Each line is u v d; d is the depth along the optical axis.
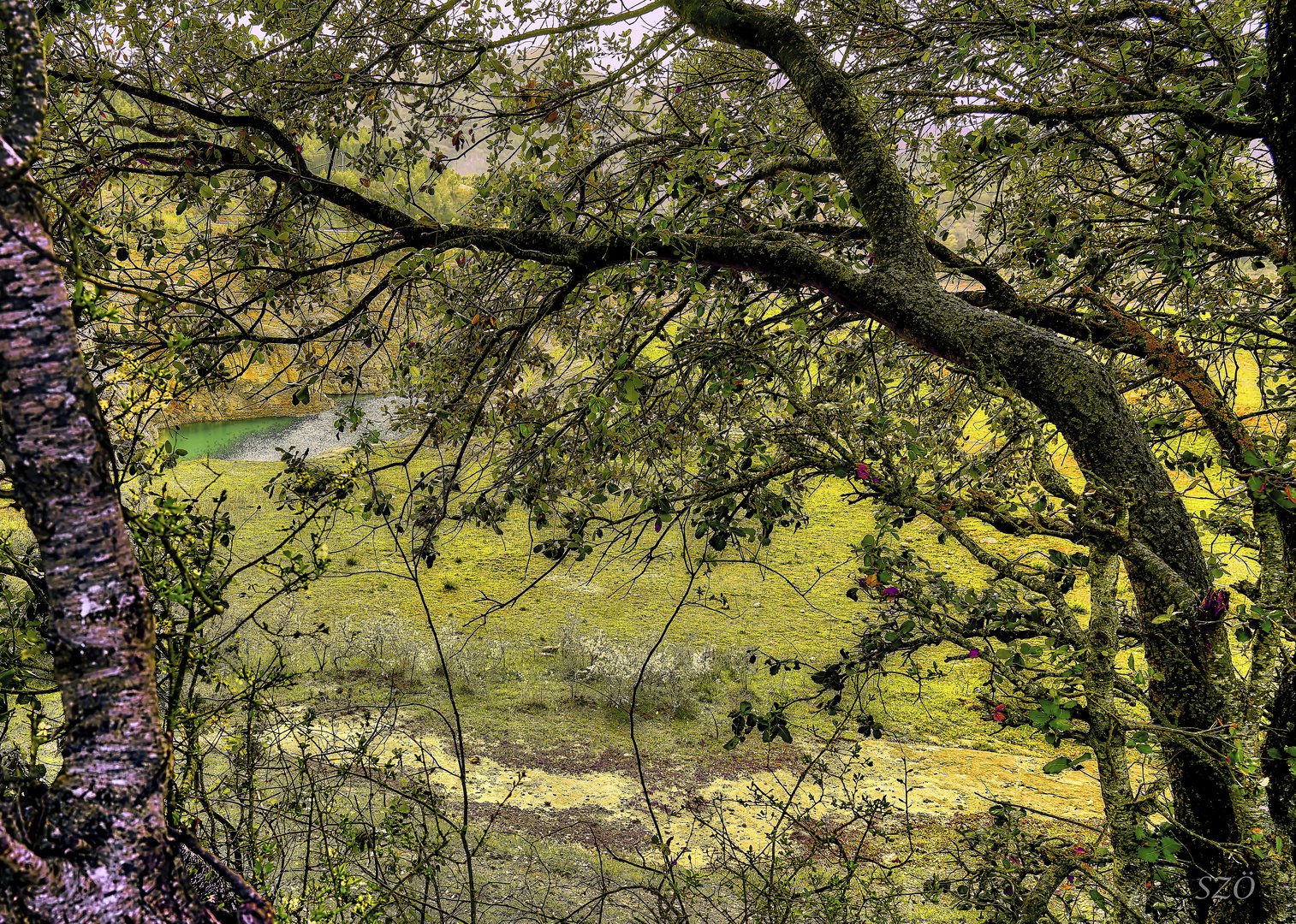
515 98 4.20
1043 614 2.80
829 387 4.50
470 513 3.81
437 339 4.43
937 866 7.32
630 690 11.34
